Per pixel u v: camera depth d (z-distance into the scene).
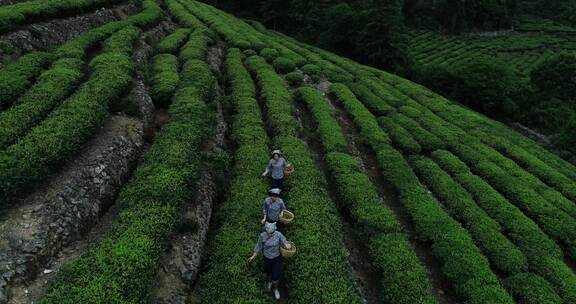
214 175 19.03
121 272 12.02
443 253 18.52
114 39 29.11
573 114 47.81
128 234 13.35
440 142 30.06
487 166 27.92
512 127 49.34
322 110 30.38
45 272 12.53
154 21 38.53
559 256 20.41
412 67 56.53
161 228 13.88
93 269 11.99
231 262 14.46
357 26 57.62
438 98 43.88
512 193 25.45
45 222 13.48
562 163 35.53
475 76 50.38
